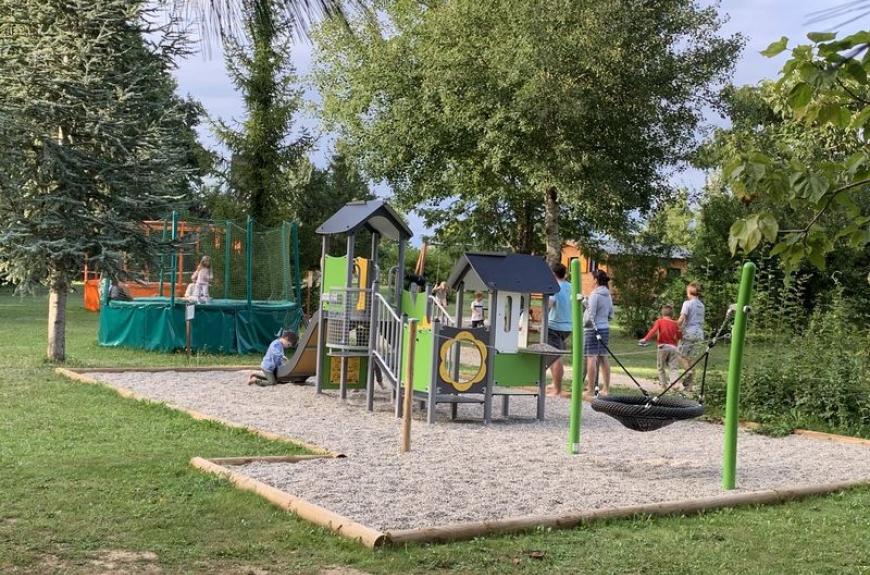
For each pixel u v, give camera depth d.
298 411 11.50
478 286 11.66
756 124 28.78
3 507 6.07
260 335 20.66
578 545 5.76
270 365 14.02
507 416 12.01
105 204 15.41
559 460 8.76
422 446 9.23
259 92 33.66
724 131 29.12
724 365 19.53
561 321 14.35
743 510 7.04
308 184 36.59
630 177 29.42
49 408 10.59
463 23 27.03
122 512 6.04
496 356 11.48
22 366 15.05
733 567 5.40
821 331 13.06
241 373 15.70
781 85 3.61
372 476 7.41
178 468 7.37
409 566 5.17
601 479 7.85
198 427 9.66
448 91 27.34
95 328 26.03
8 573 4.80
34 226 14.75
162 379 14.32
